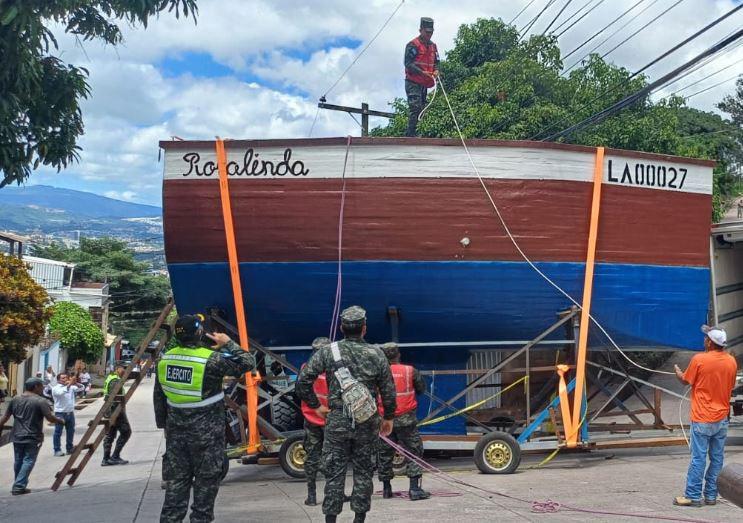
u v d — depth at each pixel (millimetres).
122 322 58344
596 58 22062
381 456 7852
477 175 9406
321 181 9258
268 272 9461
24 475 10273
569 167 9703
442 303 9758
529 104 21562
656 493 7898
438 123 21750
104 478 11633
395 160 9312
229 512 7504
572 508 7148
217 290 9711
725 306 13062
